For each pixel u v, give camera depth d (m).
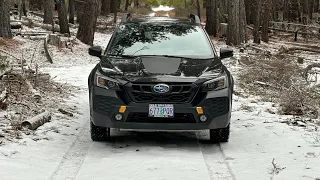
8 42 20.50
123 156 6.61
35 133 7.58
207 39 8.38
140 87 6.77
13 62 12.69
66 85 13.05
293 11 46.66
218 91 6.94
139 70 7.11
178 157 6.60
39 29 30.17
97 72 7.21
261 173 5.90
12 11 40.16
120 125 6.85
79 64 19.36
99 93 6.93
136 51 7.93
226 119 7.01
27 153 6.55
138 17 9.35
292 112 9.92
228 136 7.44
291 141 7.54
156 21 8.85
